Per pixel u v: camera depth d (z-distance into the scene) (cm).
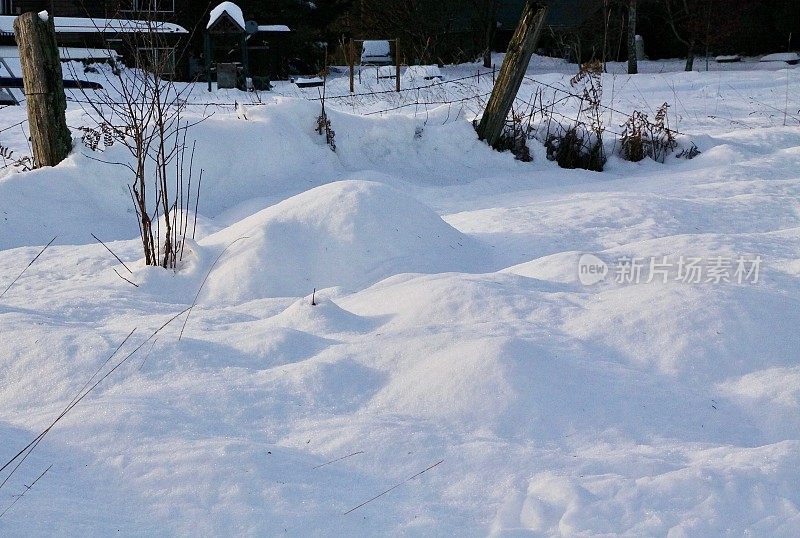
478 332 436
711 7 3094
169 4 2702
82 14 2812
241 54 2548
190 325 482
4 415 368
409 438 344
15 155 1147
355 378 404
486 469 326
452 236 703
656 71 3028
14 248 755
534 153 1359
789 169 1222
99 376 395
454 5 3338
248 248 615
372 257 630
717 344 441
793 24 3241
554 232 798
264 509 292
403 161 1287
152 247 627
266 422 363
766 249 678
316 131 1234
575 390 387
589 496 300
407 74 2584
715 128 1719
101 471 315
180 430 344
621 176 1312
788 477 320
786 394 399
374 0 3356
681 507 298
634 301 486
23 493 294
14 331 433
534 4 1304
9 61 2272
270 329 453
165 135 1045
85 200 930
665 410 386
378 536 282
